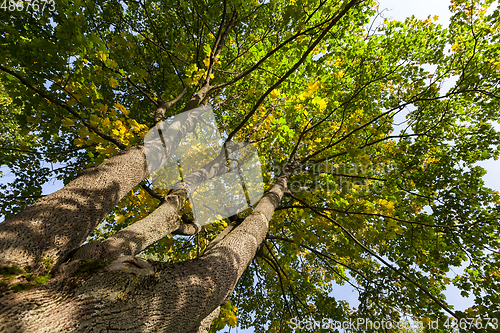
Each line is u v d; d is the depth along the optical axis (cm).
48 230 118
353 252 351
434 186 398
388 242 448
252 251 195
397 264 439
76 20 192
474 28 366
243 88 510
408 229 366
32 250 106
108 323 81
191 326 118
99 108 235
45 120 246
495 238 332
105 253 150
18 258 99
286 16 181
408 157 416
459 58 390
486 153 389
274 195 309
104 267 100
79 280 92
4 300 73
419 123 437
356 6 330
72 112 212
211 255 153
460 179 382
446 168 391
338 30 360
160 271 112
